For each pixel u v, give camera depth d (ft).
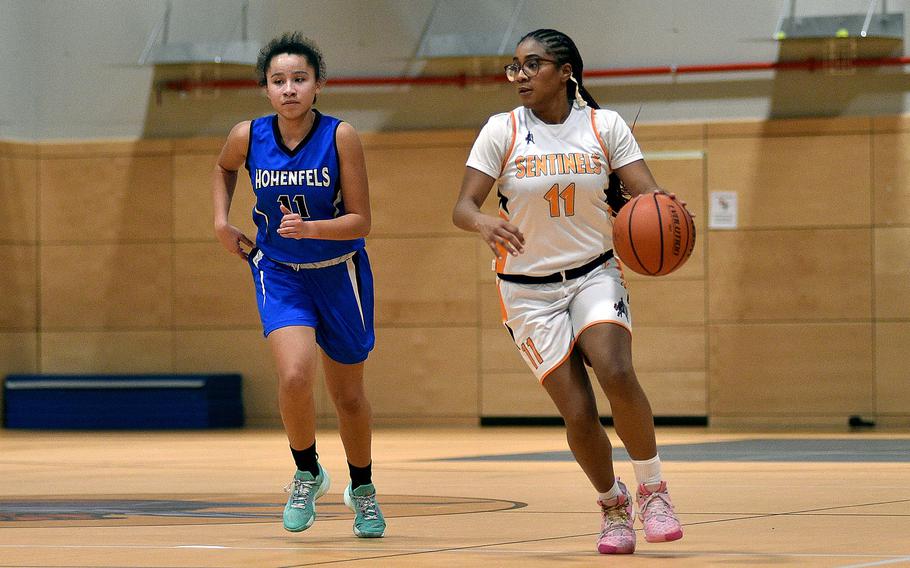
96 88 79.00
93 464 47.62
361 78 75.72
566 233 22.16
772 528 24.95
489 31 74.33
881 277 71.20
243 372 77.46
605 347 21.39
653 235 21.48
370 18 75.87
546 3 73.97
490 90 75.15
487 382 74.59
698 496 32.58
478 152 22.74
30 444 61.05
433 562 19.69
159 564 19.54
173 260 78.02
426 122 75.77
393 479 39.14
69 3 79.15
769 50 71.92
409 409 75.25
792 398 71.77
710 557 20.29
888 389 71.15
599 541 21.21
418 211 75.36
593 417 21.68
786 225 71.87
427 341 75.10
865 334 71.26
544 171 22.21
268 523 26.84
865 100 71.61
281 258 24.13
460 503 31.30
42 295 79.25
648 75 73.00
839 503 30.48
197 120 78.07
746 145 72.13
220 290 77.56
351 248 24.27
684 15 72.79
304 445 23.99
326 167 23.99
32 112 79.51
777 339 71.92
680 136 72.69
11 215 78.54
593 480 21.86
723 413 72.33
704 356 72.49
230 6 77.30
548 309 22.08
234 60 75.31
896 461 45.42
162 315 78.07
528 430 70.38
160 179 78.13
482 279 74.69
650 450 21.72
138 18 78.38
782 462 45.19
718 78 72.59
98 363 78.64
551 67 22.34
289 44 24.13
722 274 72.28
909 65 71.05
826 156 71.51
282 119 24.27
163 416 74.43
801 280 71.72
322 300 24.16
